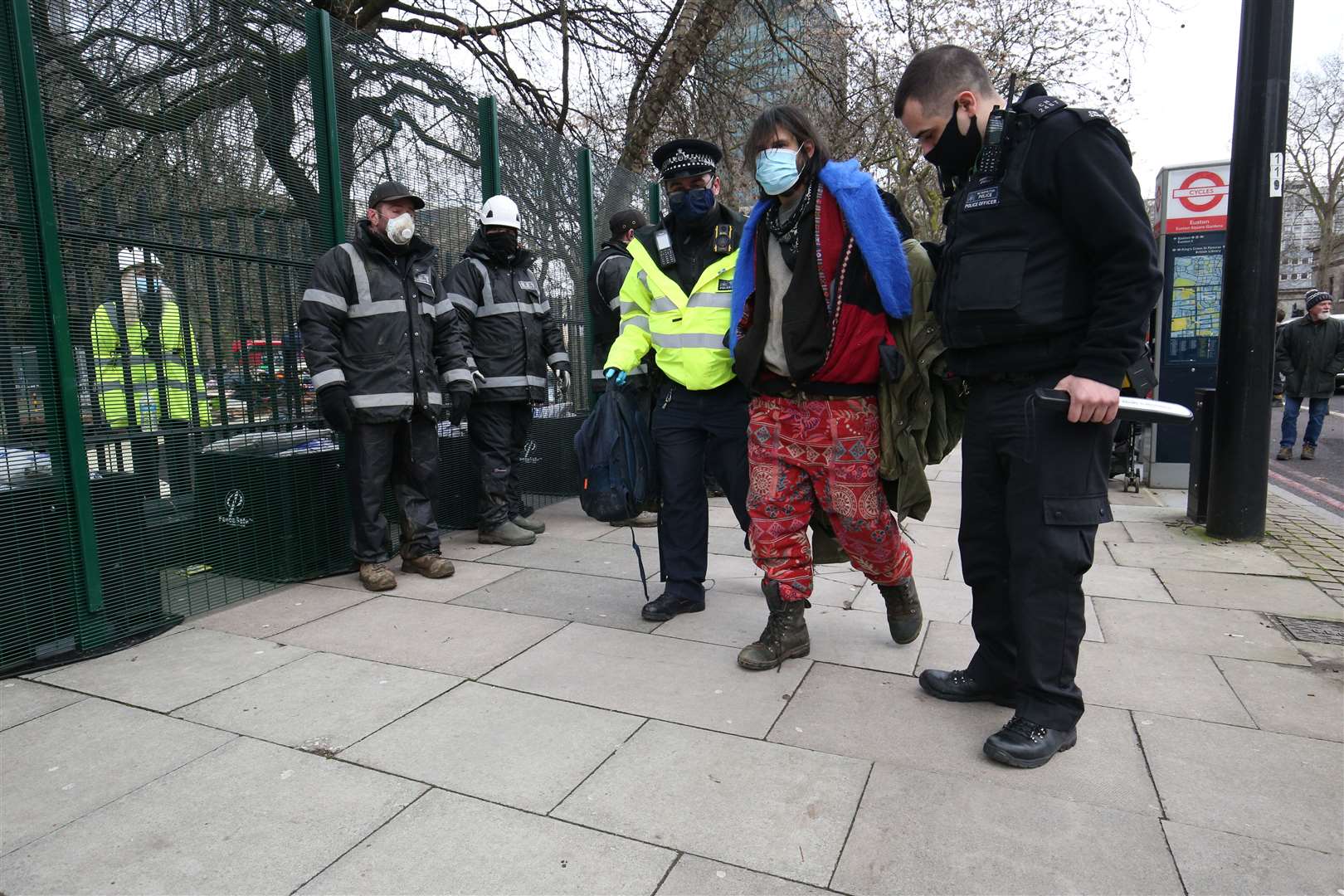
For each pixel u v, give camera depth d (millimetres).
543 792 2150
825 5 10250
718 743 2418
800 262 2748
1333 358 9172
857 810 2053
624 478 3572
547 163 6289
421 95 4934
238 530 3834
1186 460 6938
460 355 4441
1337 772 2205
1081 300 2154
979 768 2254
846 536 2936
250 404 3877
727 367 3293
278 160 3992
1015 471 2299
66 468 3084
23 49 2877
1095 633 3330
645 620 3539
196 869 1842
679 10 8406
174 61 3465
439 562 4270
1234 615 3539
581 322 6867
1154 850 1868
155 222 3404
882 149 15586
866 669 2980
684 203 3287
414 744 2424
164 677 2941
